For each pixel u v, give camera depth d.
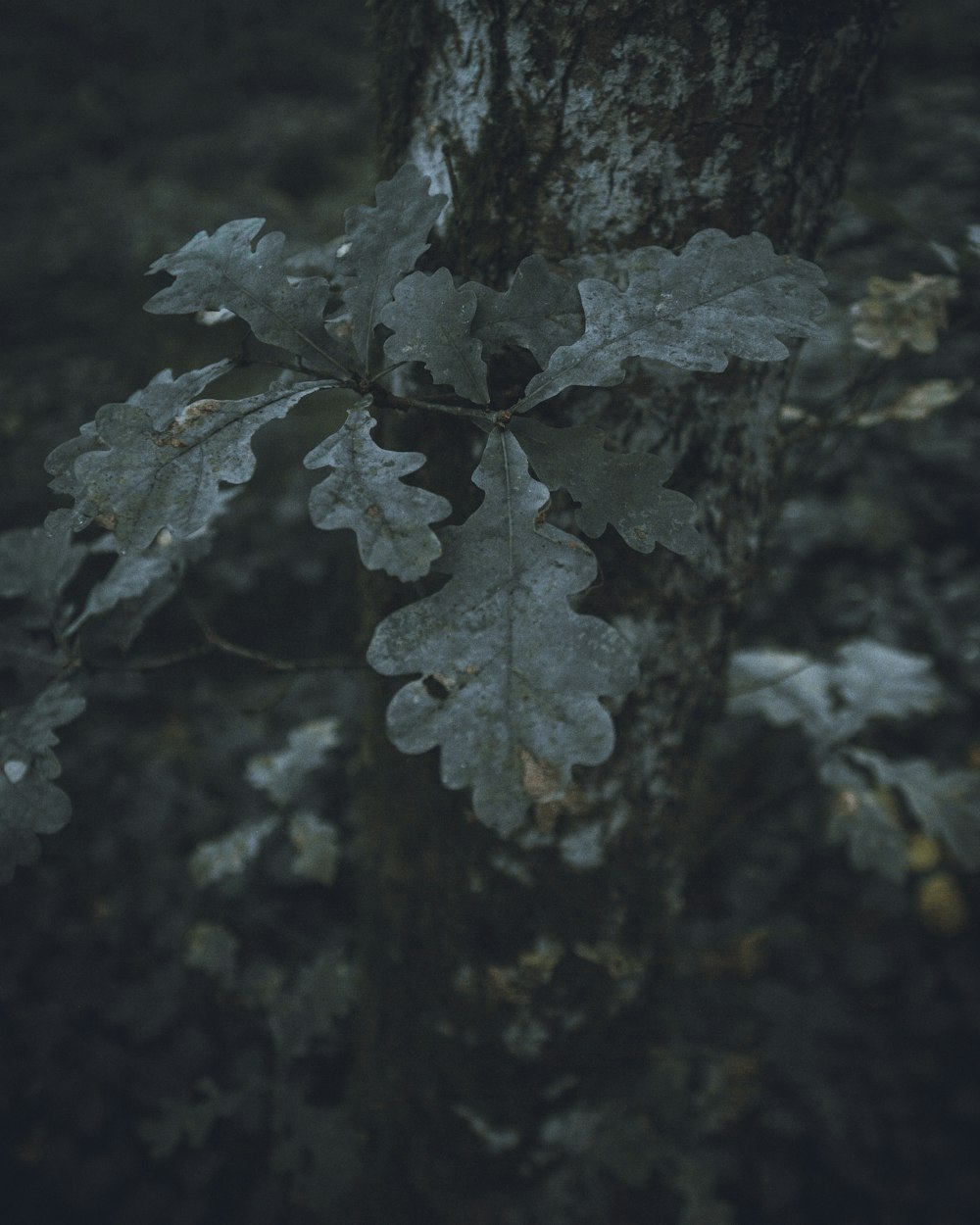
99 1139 0.97
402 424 0.51
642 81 0.43
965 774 0.74
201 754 1.26
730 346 0.37
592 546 0.49
